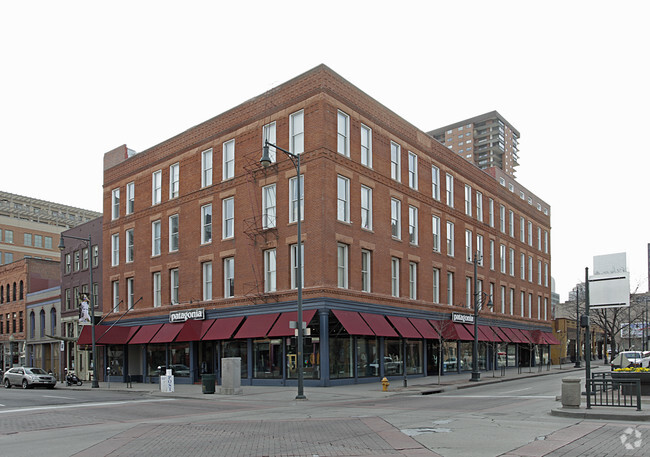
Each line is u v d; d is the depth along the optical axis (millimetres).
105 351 45031
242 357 33750
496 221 52000
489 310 48562
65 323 52969
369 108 34938
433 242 40969
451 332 39719
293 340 29953
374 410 19266
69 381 40812
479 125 179250
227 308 34750
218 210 36344
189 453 11484
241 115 35656
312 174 31000
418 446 11703
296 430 14422
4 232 93812
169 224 40125
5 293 64875
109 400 26531
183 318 37344
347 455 10891
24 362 59531
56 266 64250
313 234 30547
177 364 38250
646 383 20547
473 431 13680
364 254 33781
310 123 31516
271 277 33062
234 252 34938
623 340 107562
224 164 36469
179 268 38812
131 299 43188
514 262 55281
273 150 33406
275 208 32969
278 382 31391
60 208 117938
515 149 188750
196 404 23469
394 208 36844
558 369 51781
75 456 11422
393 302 35281
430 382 33094
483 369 47188
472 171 48156
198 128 38656
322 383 29312
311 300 30125
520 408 19031
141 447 12352
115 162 47031
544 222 64875
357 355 32062
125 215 44312
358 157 33438
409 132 39125
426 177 40750
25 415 19672
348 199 32438
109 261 45469
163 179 41125
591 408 16953
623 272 20656
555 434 12938
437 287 41094
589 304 21391
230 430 14703
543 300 62250
